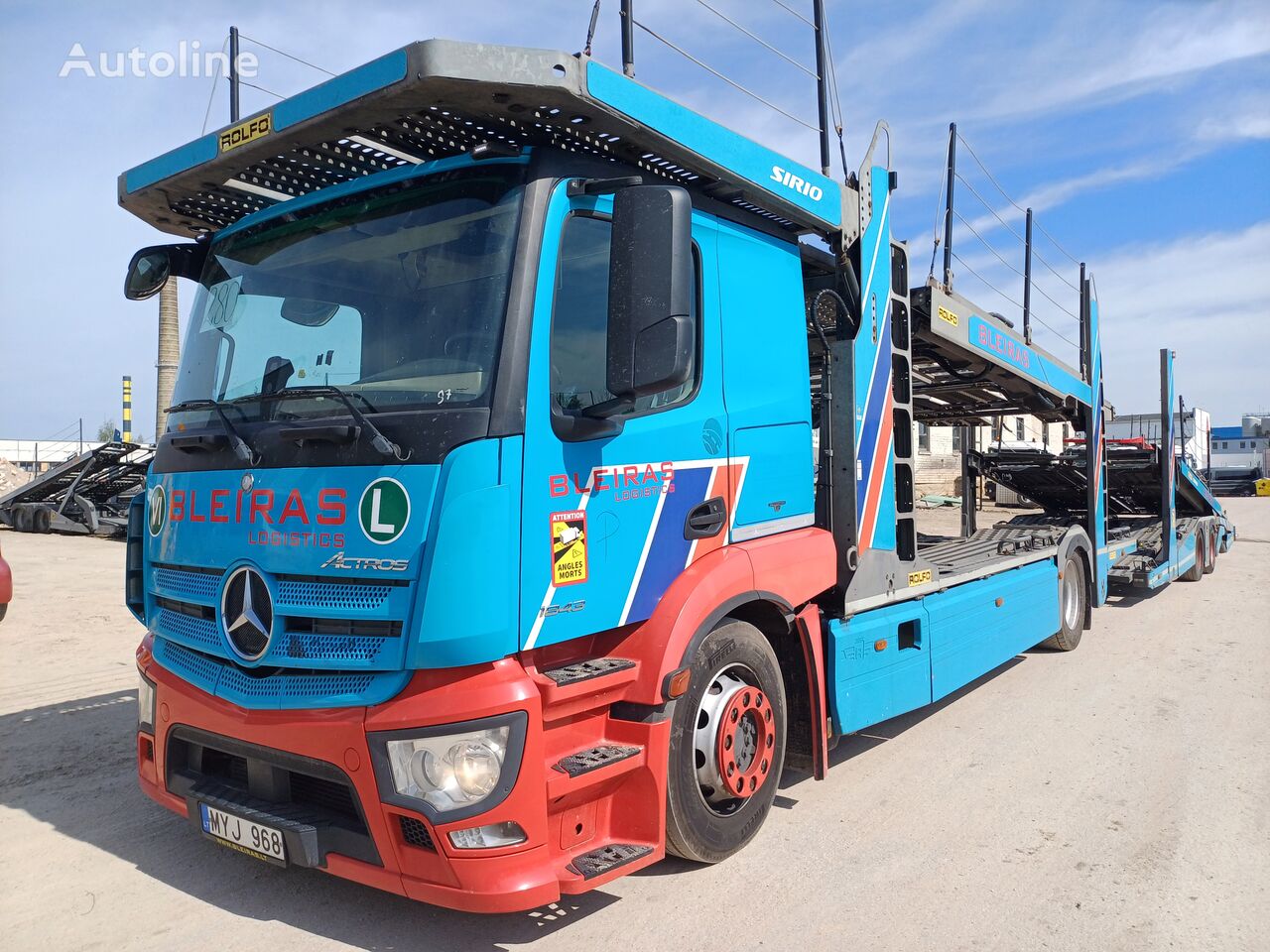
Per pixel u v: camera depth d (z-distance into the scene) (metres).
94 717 5.86
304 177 3.67
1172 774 4.95
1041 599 7.31
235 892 3.49
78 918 3.27
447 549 2.72
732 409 3.82
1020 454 10.09
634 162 3.51
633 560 3.27
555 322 3.05
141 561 3.86
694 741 3.52
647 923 3.28
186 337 3.90
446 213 3.13
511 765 2.75
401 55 2.84
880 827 4.20
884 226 5.04
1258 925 3.32
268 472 3.10
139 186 3.88
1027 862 3.84
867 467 4.77
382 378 3.08
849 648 4.50
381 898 3.45
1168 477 11.24
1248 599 11.32
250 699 3.03
